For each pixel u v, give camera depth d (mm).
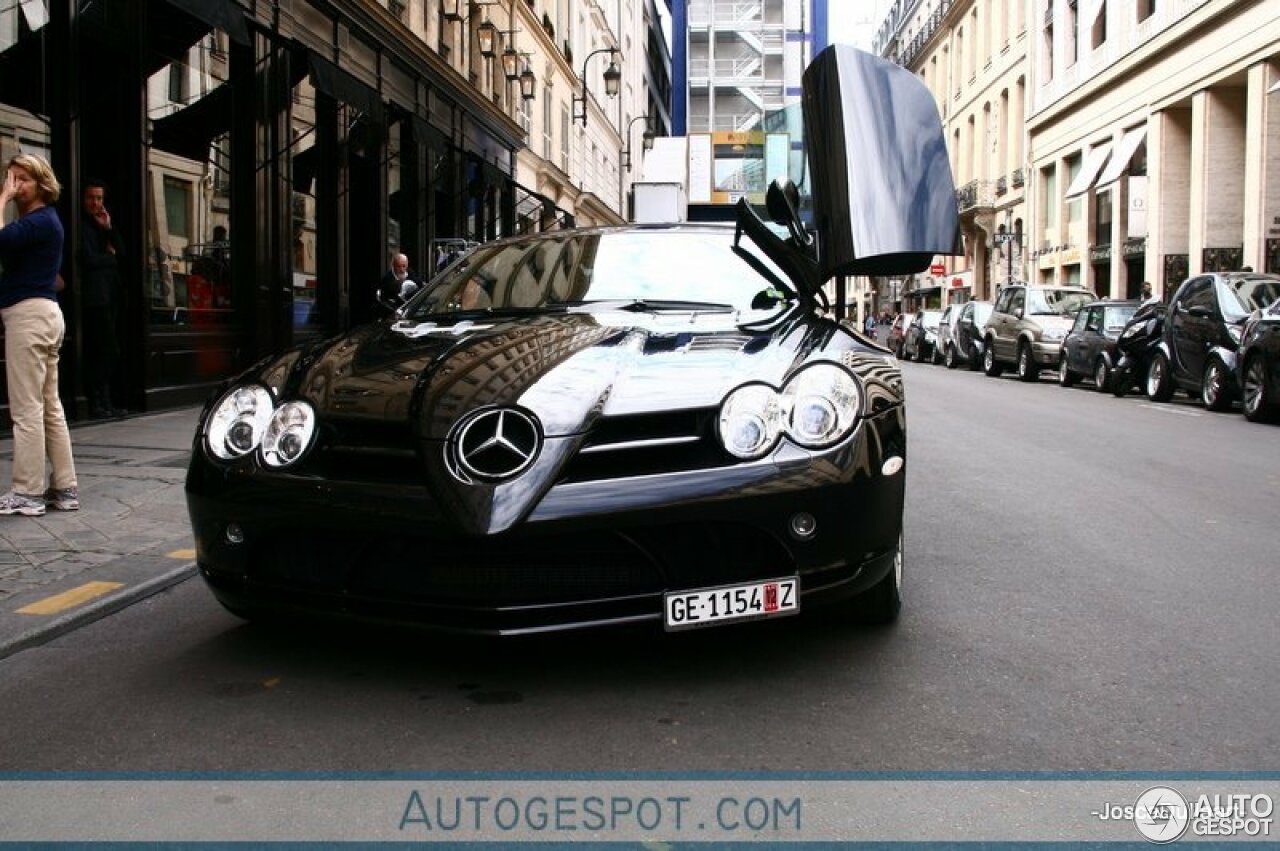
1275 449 8992
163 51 10820
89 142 9883
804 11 76688
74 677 3357
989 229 43156
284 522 3162
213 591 3449
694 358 3426
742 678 3283
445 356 3525
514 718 2979
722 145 52594
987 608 4059
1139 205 27891
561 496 2967
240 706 3090
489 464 3031
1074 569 4703
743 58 77375
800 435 3160
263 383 3572
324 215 15258
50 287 5520
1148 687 3227
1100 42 31328
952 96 49750
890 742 2816
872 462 3225
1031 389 17688
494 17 24094
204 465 3385
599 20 41094
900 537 3514
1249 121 22609
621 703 3082
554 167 30969
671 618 3035
